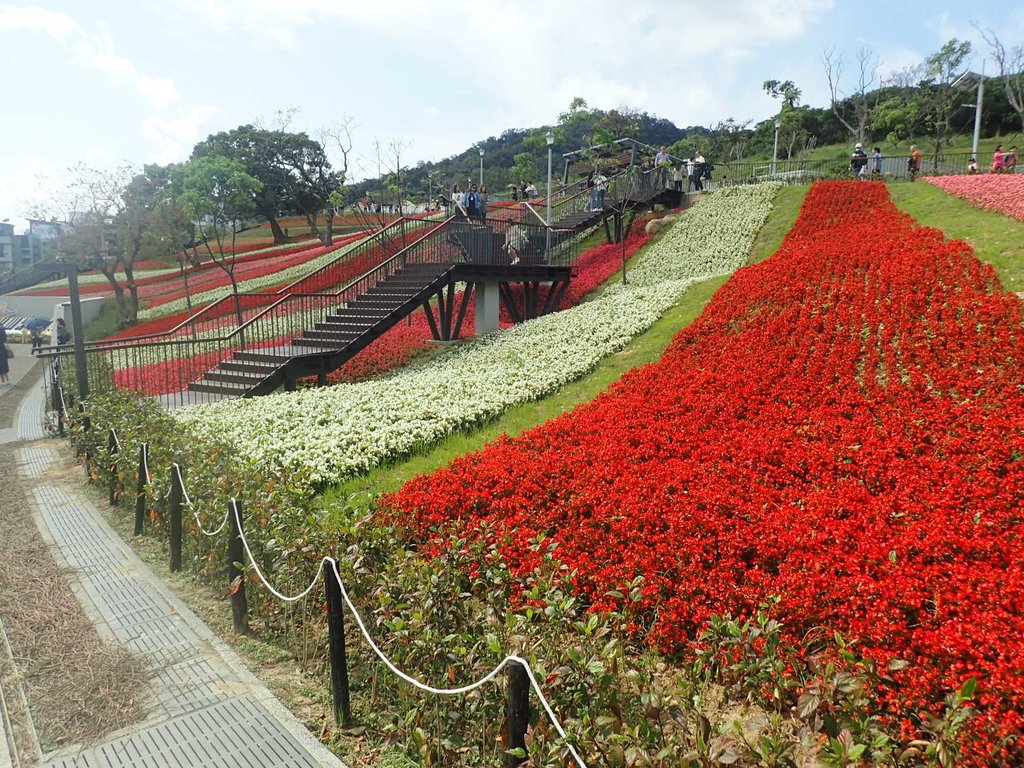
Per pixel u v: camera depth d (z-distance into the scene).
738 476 6.41
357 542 4.75
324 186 60.34
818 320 10.96
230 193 39.78
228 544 5.22
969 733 2.87
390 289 16.72
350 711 4.00
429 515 6.27
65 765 3.56
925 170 34.41
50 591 5.69
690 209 27.59
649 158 31.91
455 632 3.82
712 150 56.44
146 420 8.66
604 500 6.07
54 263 10.80
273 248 52.50
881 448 6.55
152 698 4.18
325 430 9.72
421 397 11.35
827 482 6.11
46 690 4.26
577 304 21.42
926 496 5.47
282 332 18.48
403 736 3.79
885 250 13.87
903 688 3.36
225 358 16.52
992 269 11.09
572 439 8.30
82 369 10.91
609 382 11.33
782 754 2.65
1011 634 3.49
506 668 3.17
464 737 3.55
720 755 2.58
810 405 8.21
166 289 42.34
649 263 23.30
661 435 7.89
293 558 4.76
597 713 3.02
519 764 2.90
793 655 3.60
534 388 11.41
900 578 4.10
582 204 28.50
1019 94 43.41
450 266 16.73
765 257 20.55
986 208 16.64
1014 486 5.39
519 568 4.90
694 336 11.87
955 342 8.85
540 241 20.25
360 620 3.76
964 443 6.30
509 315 21.25
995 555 4.41
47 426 12.55
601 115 67.19
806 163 40.28
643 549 5.08
